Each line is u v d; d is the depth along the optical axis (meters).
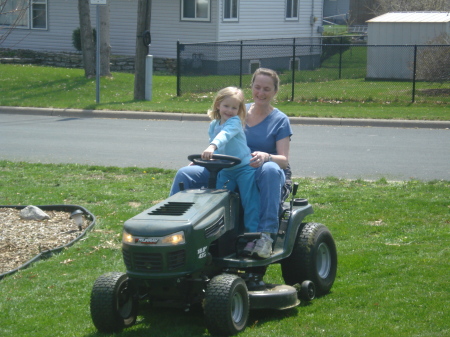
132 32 29.91
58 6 31.14
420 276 5.62
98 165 10.88
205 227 4.40
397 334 4.45
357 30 44.50
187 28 28.50
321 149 12.55
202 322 4.79
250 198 4.88
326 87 23.47
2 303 5.22
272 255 4.82
